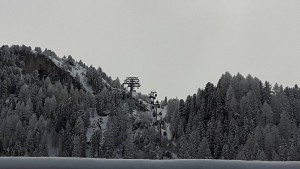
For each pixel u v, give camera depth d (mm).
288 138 118750
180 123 131250
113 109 141625
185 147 105812
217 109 135000
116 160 4879
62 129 127938
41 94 153375
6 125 125562
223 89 146750
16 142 112500
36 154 113875
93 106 148250
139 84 165375
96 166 4766
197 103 142500
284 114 126500
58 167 4715
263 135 105812
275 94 146750
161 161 4871
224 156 101188
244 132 113562
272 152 99438
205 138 104125
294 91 156250
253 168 4656
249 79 149500
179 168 4742
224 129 122688
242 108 132500
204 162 4801
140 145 117250
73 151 112312
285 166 4676
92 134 124375
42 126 126375
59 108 136375
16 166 4688
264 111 129625
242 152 96625
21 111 138250
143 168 4754
